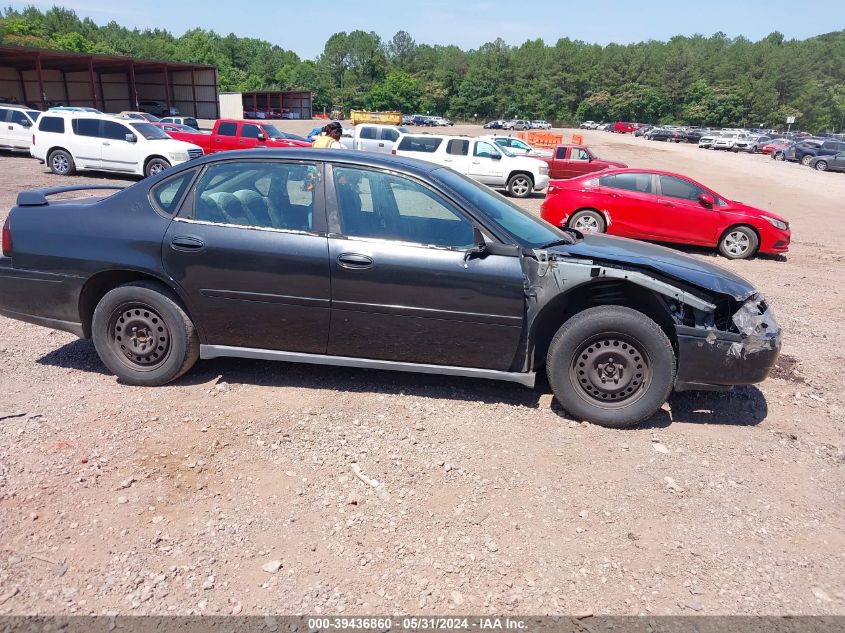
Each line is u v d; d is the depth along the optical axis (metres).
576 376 4.00
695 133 72.88
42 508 2.92
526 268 3.86
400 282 3.85
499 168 19.17
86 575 2.54
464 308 3.86
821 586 2.71
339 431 3.76
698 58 141.75
